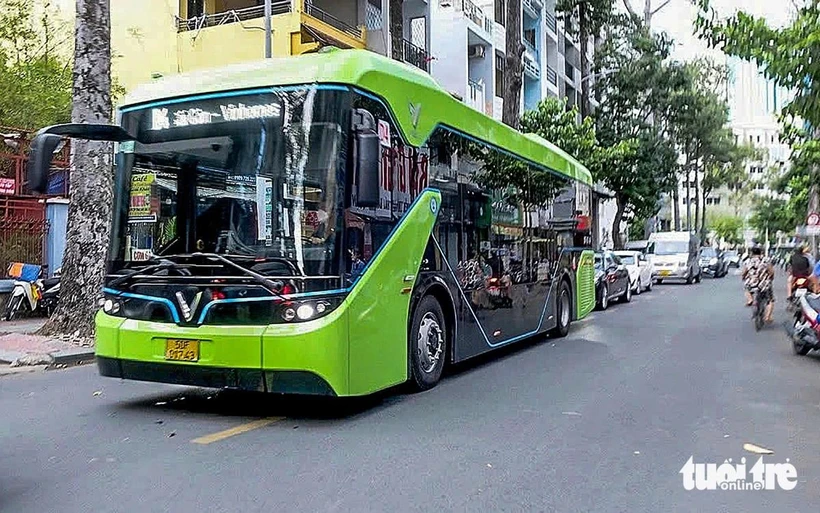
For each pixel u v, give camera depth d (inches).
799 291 514.0
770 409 320.5
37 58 874.8
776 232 2947.8
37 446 249.1
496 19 1467.8
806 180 1306.6
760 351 502.6
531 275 504.4
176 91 298.7
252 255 278.2
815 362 454.6
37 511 188.9
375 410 309.3
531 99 1722.4
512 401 330.6
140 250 298.4
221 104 290.7
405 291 321.4
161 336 283.3
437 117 358.6
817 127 453.7
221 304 277.0
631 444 261.1
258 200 281.3
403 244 320.2
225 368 274.1
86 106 486.6
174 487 208.1
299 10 884.6
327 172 275.9
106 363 297.4
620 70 1477.6
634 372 413.1
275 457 238.2
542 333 550.0
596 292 832.9
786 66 431.2
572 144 1140.5
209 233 287.3
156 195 297.7
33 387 358.3
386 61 319.0
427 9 1200.2
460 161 386.3
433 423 287.0
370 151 275.6
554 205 561.3
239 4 1015.6
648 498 206.4
